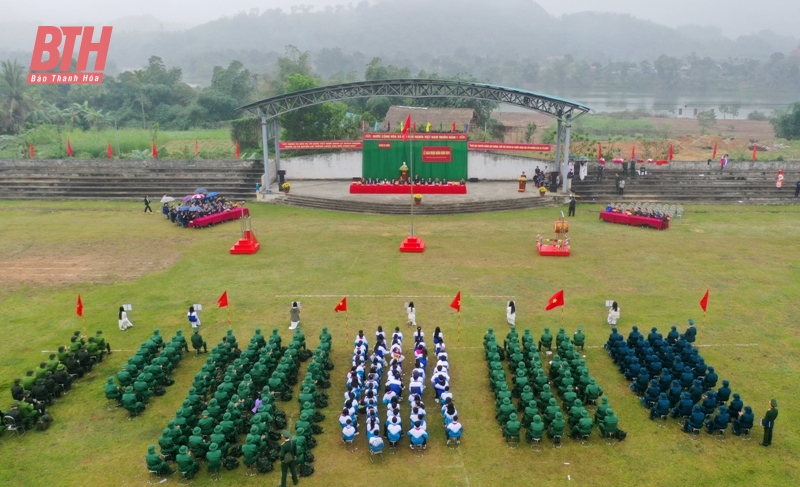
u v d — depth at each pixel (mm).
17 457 16859
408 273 31531
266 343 22453
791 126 87375
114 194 50438
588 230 39781
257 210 46625
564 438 17453
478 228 40906
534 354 20531
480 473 16031
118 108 108562
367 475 15984
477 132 76938
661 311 26328
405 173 52125
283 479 15281
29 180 52656
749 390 19812
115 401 19609
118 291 29297
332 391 20047
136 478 15977
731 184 49906
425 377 20453
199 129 98250
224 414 17141
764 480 15641
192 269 32469
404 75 104125
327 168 57781
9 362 22203
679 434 17625
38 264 33281
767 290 28719
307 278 30922
